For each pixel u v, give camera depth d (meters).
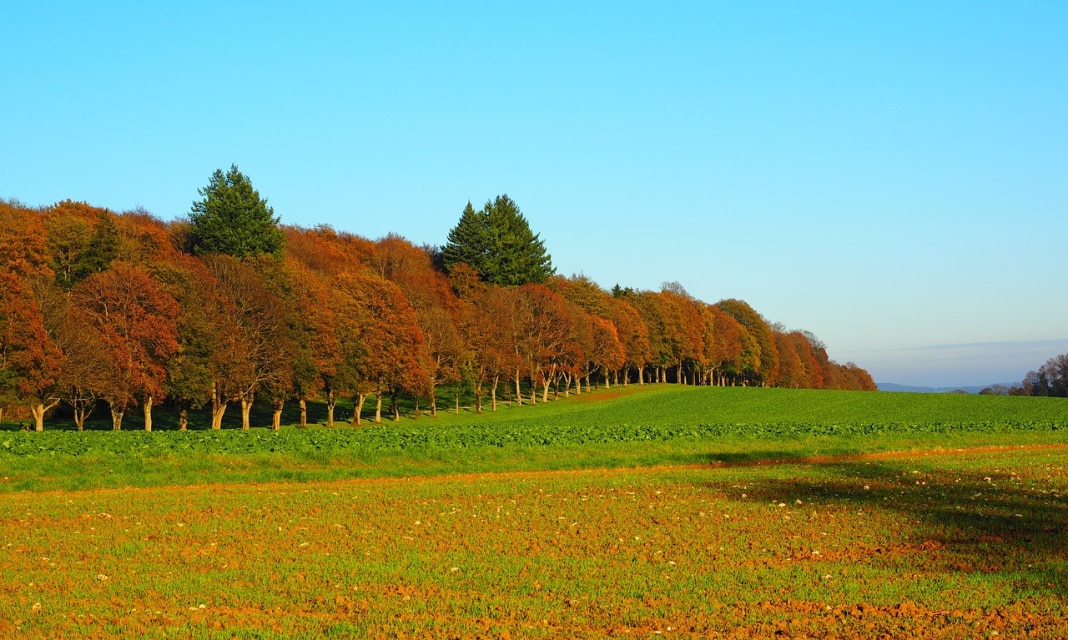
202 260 89.44
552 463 44.34
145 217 125.06
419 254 142.00
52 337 65.81
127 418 86.06
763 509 29.95
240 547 23.52
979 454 52.00
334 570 20.83
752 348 168.12
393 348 88.56
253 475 38.53
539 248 148.00
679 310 150.75
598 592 18.77
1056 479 38.56
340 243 143.12
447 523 27.19
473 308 111.88
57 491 34.44
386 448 45.53
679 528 26.30
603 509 30.09
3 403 61.69
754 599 18.17
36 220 85.50
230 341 73.94
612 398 120.88
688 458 47.53
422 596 18.61
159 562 21.73
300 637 15.73
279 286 82.56
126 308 69.19
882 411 98.62
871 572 20.38
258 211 102.62
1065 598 18.00
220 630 16.16
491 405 112.56
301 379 80.44
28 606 17.69
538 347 115.44
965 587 18.89
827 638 15.57
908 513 28.97
